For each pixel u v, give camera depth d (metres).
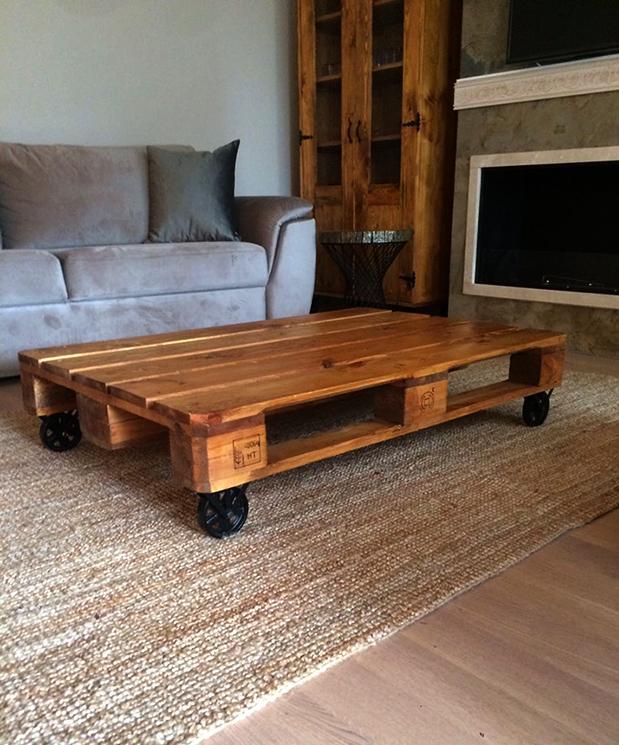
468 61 3.16
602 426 1.82
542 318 3.04
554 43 2.80
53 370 1.45
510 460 1.58
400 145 3.40
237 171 3.93
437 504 1.35
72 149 2.99
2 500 1.37
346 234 3.20
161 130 3.58
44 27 3.10
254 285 2.95
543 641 0.92
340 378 1.29
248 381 1.28
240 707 0.79
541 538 1.20
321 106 3.81
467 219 3.25
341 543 1.19
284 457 1.25
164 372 1.35
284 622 0.95
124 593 1.03
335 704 0.80
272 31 3.91
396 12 3.30
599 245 2.88
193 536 1.21
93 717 0.77
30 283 2.32
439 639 0.92
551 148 2.89
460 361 1.48
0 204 2.82
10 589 1.04
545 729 0.76
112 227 3.02
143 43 3.42
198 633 0.93
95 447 1.70
